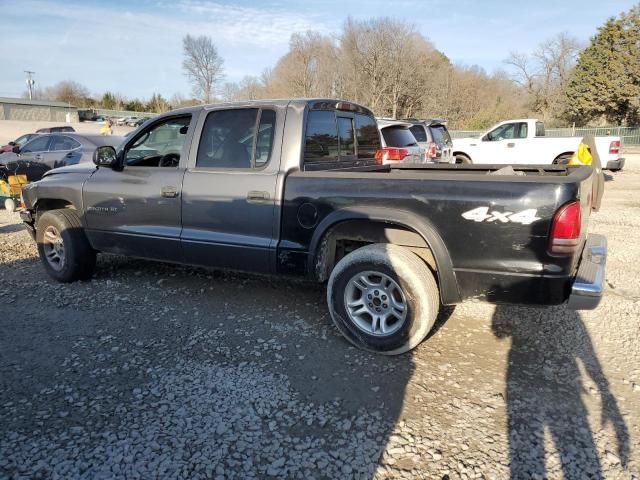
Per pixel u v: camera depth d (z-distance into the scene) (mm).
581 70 43594
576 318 4336
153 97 88500
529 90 57219
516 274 3213
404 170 5379
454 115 55625
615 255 6359
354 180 3686
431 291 3479
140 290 5078
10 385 3285
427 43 51500
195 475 2463
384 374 3420
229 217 4211
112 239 4980
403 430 2807
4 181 10453
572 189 3064
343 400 3105
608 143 13844
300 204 3873
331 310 3824
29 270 5840
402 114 49969
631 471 2479
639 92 39562
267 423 2875
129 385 3281
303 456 2602
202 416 2938
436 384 3289
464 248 3336
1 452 2621
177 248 4539
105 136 11344
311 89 53094
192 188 4371
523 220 3145
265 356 3676
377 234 3783
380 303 3660
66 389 3234
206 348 3799
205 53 68375
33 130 44750
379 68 46438
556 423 2865
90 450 2641
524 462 2545
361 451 2639
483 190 3246
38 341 3930
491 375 3402
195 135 4438
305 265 3941
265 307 4609
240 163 4211
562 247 3086
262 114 4156
